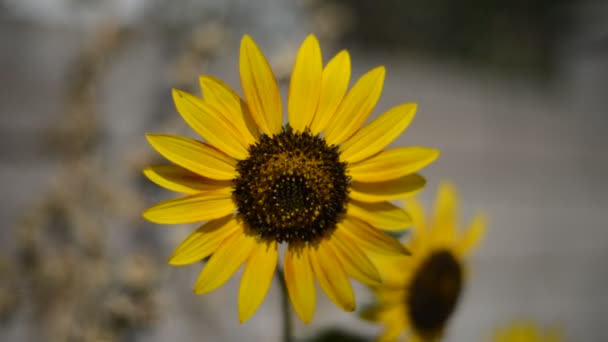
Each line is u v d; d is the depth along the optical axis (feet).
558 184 3.56
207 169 1.68
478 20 5.40
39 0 2.41
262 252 1.69
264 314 2.25
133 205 2.15
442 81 4.00
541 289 3.24
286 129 1.71
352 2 5.03
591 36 4.28
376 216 1.69
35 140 2.33
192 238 1.67
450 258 1.90
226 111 1.69
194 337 2.14
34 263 2.17
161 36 2.27
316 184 1.70
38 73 2.37
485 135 3.56
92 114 2.23
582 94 4.22
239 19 2.30
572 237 3.40
